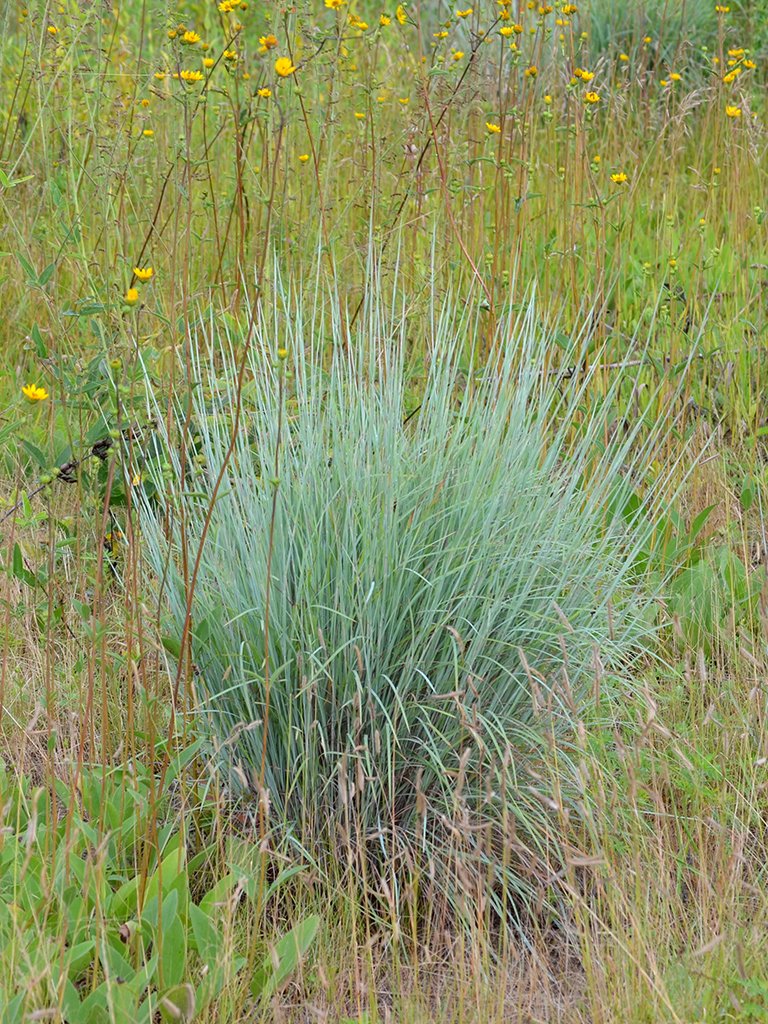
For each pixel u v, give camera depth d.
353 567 2.68
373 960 2.53
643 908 2.54
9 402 4.13
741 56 5.88
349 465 2.80
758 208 4.81
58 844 2.56
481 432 2.93
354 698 2.63
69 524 3.45
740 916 2.55
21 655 3.27
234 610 2.76
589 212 5.00
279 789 2.79
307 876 2.58
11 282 4.54
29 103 5.04
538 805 2.72
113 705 3.05
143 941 2.42
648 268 4.73
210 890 2.58
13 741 3.00
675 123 5.41
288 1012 2.39
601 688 2.93
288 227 4.46
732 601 3.39
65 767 2.89
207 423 3.14
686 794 2.87
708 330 4.59
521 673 2.80
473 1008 2.37
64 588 3.39
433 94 4.59
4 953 2.25
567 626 2.58
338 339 3.13
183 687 2.88
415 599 2.71
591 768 2.81
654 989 2.25
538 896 2.51
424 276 3.91
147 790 2.74
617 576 3.01
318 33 3.52
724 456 4.09
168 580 2.90
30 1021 2.09
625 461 3.92
